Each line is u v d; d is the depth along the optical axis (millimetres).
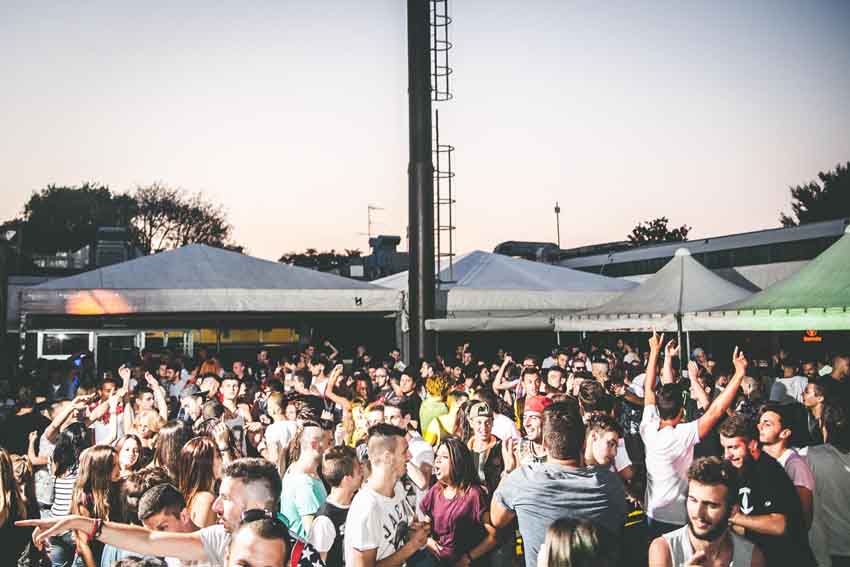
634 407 8391
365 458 5859
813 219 52719
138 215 63812
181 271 16578
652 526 4848
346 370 16750
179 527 3785
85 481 4555
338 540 4434
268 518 2691
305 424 5004
